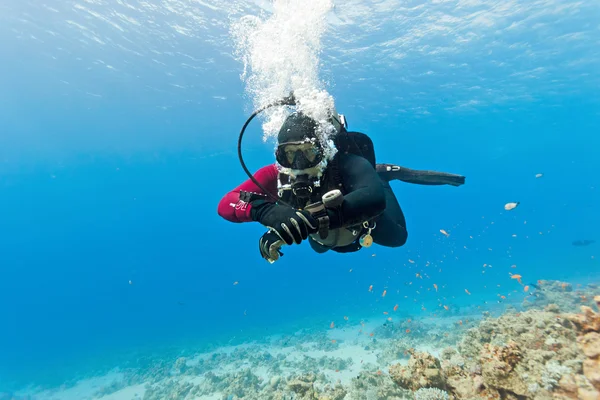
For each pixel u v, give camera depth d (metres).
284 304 33.59
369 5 14.85
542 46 18.81
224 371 12.14
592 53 19.83
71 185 46.28
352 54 17.86
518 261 32.12
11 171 39.78
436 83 21.89
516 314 5.38
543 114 31.39
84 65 19.09
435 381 3.73
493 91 24.03
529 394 2.89
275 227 1.25
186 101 22.50
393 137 33.78
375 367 9.27
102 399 12.54
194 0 14.25
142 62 18.62
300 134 1.77
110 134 28.88
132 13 15.26
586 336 2.97
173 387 11.16
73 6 14.96
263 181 2.33
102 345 25.83
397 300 22.70
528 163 66.06
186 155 34.78
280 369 10.74
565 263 24.66
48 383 17.44
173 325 30.27
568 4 15.65
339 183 1.81
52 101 23.11
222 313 34.31
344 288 41.16
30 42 17.17
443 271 37.16
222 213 2.04
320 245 2.81
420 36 17.19
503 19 16.45
